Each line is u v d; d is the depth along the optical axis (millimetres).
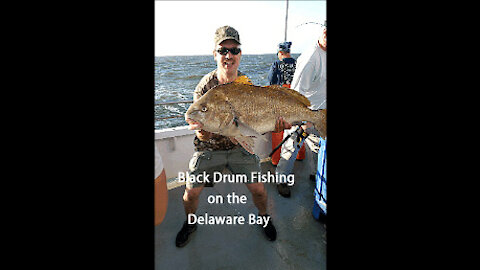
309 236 2100
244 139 1599
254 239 2047
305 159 3426
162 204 1655
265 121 1607
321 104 2369
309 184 2895
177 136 2754
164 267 1771
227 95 1517
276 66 3516
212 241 2020
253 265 1808
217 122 1523
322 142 2070
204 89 1809
